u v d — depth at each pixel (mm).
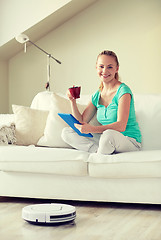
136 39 5105
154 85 5078
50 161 2436
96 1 5156
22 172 2535
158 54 5047
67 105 2963
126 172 2307
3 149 2553
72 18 5215
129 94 2566
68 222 2039
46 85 4660
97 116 2744
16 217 2152
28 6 4566
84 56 5215
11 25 4629
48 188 2484
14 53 5227
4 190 2570
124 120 2480
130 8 5102
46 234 1830
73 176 2443
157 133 2754
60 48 5270
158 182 2293
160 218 2129
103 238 1769
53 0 4531
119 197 2367
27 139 2984
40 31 4969
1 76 5223
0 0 4641
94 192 2412
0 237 1787
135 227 1950
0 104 5207
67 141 2641
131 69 5148
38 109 3229
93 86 5191
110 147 2385
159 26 5031
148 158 2256
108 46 5176
